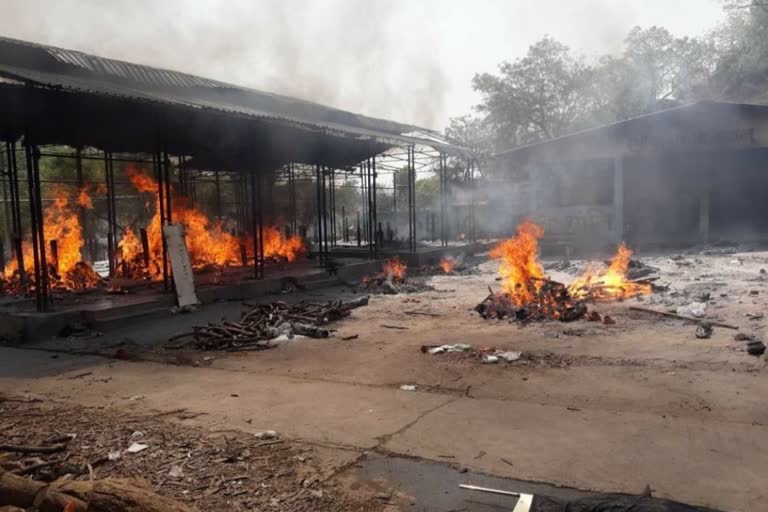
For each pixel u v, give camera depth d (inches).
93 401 270.2
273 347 377.1
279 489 174.1
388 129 1070.4
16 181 599.5
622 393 257.3
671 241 994.1
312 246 1101.7
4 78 415.8
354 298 588.4
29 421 240.2
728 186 1104.2
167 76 749.9
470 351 346.0
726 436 203.2
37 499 165.6
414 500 165.6
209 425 230.4
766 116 919.7
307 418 236.7
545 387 271.4
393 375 301.6
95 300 507.2
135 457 199.8
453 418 231.6
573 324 419.5
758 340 339.9
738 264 720.3
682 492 163.9
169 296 524.1
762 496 160.2
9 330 433.7
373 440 210.2
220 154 865.5
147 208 1064.2
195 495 171.5
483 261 964.0
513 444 202.8
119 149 776.9
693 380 272.1
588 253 970.7
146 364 344.5
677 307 466.0
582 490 167.2
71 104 548.1
